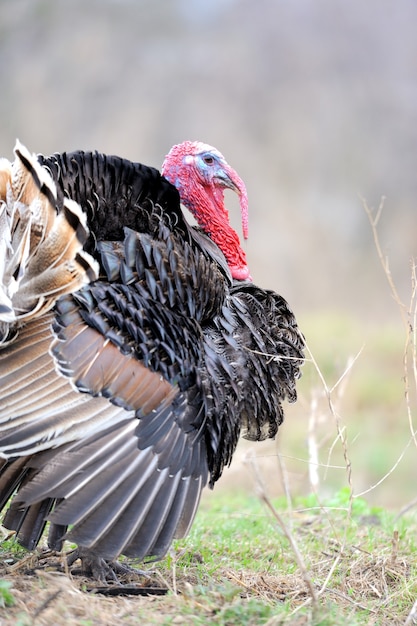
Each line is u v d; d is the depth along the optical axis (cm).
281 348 1328
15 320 1103
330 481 2895
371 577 1362
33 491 1070
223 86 6981
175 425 1133
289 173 6825
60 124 6900
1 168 1140
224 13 7300
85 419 1097
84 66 7012
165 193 1260
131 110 6888
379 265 6462
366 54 7219
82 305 1130
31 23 7175
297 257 6488
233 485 2525
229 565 1367
